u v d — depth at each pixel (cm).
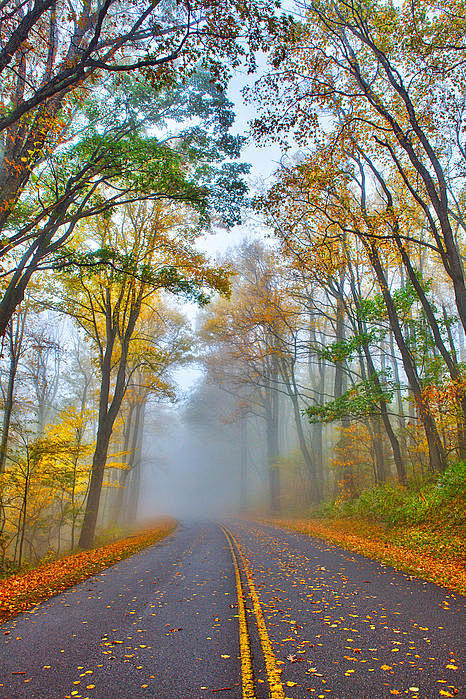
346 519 1795
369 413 1702
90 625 547
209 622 538
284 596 663
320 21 1384
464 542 1007
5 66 812
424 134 1383
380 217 1483
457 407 1476
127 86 1420
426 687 332
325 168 1545
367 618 527
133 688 348
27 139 1154
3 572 1357
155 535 1939
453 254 1223
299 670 373
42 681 368
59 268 1330
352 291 1914
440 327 1917
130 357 2273
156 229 1834
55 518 2042
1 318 1178
